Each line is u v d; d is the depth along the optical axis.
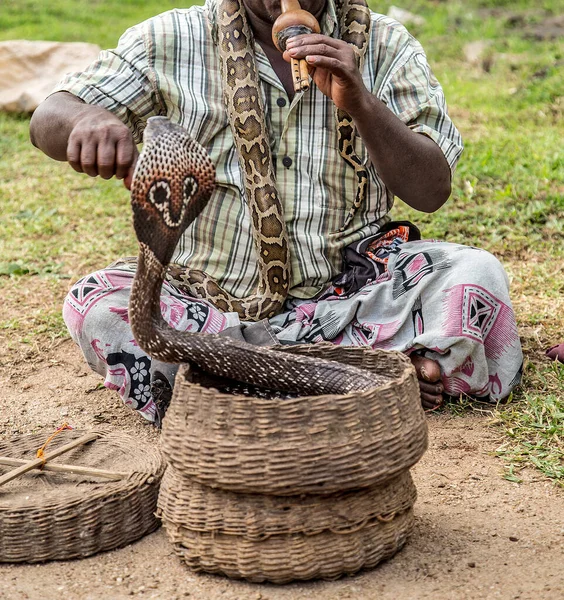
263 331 3.83
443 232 6.14
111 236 6.67
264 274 3.99
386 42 4.11
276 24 3.52
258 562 2.57
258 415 2.48
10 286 5.75
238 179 4.00
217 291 4.00
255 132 3.92
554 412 3.71
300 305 4.04
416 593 2.54
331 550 2.58
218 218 4.04
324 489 2.48
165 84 3.94
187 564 2.69
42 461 3.01
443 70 11.56
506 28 13.44
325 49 3.38
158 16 4.07
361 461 2.49
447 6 15.04
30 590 2.62
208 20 4.05
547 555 2.75
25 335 5.01
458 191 6.89
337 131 4.01
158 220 2.54
